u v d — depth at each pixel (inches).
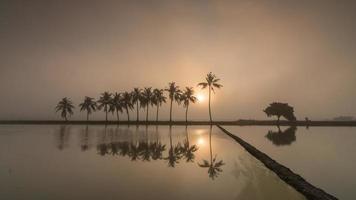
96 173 745.0
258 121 4594.0
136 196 538.6
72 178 684.1
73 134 2142.0
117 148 1280.8
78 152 1141.1
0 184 621.3
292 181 649.0
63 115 4901.6
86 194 546.3
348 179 717.3
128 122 4466.0
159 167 840.9
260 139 1807.3
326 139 1795.0
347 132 2534.5
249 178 716.7
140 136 1964.8
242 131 2655.0
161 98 4468.5
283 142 1615.4
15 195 538.3
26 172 753.0
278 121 4559.5
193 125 4173.2
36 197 526.9
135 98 4439.0
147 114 4448.8
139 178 690.2
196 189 599.5
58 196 532.7
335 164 925.2
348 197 559.2
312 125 4466.0
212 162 951.6
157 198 528.7
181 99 4382.4
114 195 542.9
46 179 671.1
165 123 4407.0
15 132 2361.0
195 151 1218.0
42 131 2501.2
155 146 1373.0
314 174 777.6
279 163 935.0
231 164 919.7
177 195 550.9
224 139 1771.7
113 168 816.9
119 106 4539.9
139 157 1028.5
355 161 979.9
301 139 1801.2
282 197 556.4
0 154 1077.8
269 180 697.6
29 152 1131.9
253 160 1005.2
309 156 1091.9
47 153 1107.3
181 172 772.6
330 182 684.7
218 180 687.7
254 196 560.1
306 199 545.6
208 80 4092.0
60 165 858.8
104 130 2674.7
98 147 1311.5
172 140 1680.6
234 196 555.5
